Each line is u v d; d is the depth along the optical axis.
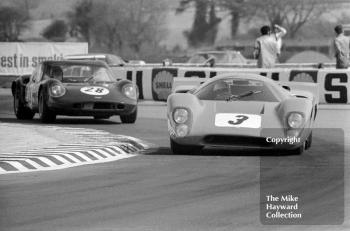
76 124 34.50
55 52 68.69
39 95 34.91
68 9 114.44
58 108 33.81
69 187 19.03
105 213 16.17
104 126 33.59
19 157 22.98
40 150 24.42
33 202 17.28
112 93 34.34
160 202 17.22
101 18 114.75
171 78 48.25
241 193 18.14
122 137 28.00
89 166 22.25
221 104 24.20
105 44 115.69
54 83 34.22
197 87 26.02
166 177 20.38
